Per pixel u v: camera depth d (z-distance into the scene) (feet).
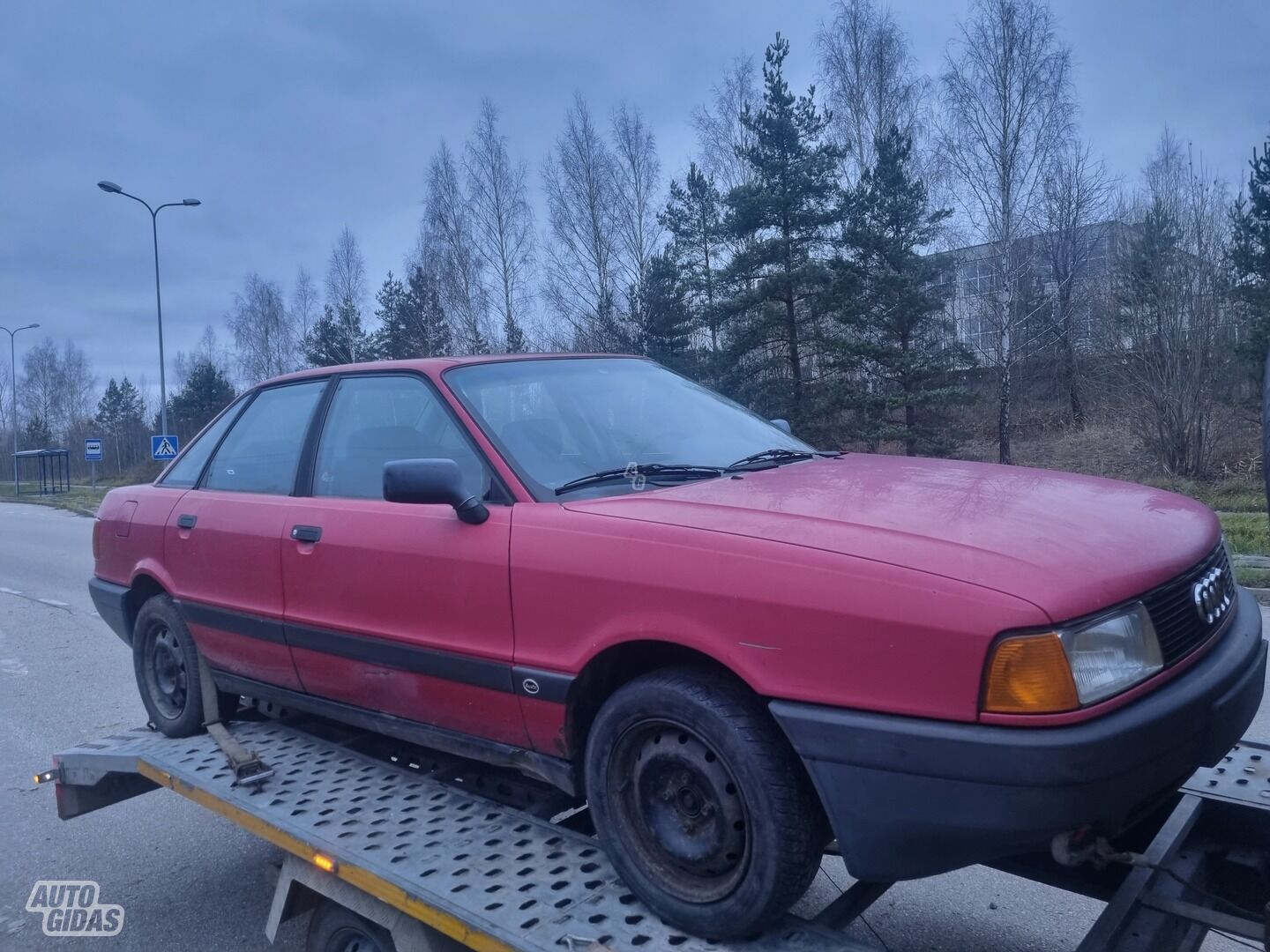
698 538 9.03
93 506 104.88
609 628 9.34
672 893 8.86
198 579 14.60
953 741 7.43
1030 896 13.17
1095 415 103.60
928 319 96.94
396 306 144.46
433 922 9.14
